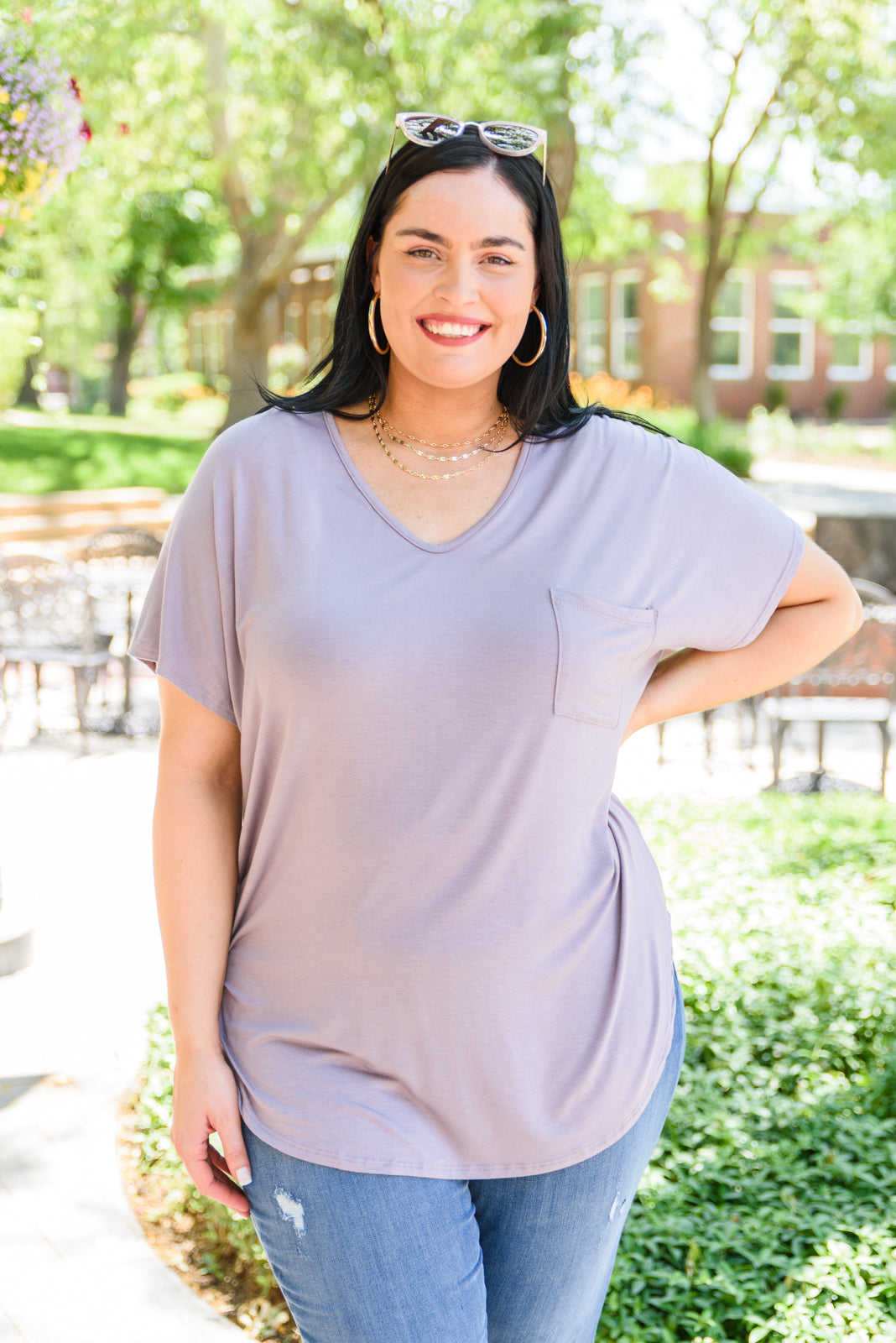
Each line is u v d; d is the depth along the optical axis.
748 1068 3.43
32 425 21.81
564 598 1.57
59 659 7.65
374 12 12.45
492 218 1.58
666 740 8.31
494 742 1.52
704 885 4.63
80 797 6.95
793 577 1.76
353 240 1.69
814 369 34.06
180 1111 1.61
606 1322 2.58
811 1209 2.90
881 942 4.11
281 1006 1.59
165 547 1.67
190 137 16.98
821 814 5.77
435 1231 1.53
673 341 31.98
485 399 1.66
